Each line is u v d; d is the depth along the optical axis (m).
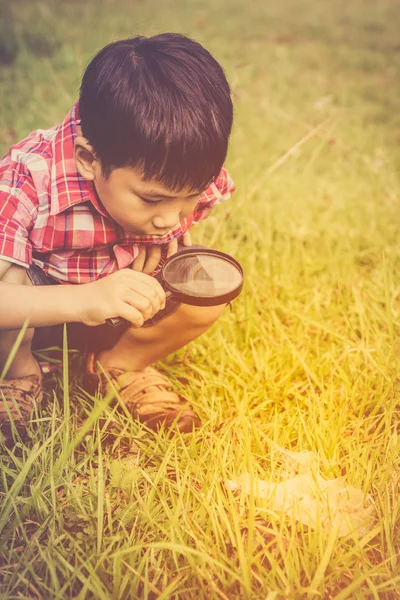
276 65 5.66
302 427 2.12
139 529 1.76
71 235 1.99
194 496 1.84
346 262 2.99
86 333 2.26
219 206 3.29
